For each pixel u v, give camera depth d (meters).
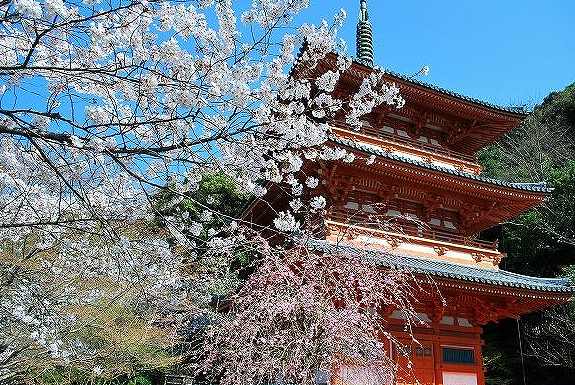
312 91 9.98
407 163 16.47
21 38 5.52
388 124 20.34
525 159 45.56
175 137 6.04
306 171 16.31
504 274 17.77
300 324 10.95
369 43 26.17
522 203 19.17
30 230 8.48
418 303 15.91
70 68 5.22
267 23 6.33
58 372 14.89
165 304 13.54
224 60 6.20
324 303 11.01
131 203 7.16
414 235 17.72
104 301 14.23
